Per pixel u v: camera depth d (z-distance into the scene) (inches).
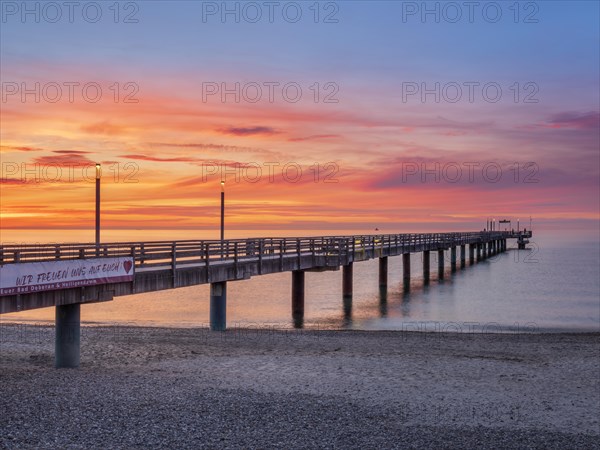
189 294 2342.5
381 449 518.9
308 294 2114.9
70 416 574.6
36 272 709.3
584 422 611.2
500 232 5034.5
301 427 569.3
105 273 818.8
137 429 545.6
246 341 1039.0
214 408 618.5
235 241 1173.7
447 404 665.0
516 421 610.9
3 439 508.7
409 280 2456.9
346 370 818.8
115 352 917.8
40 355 899.4
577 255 5708.7
